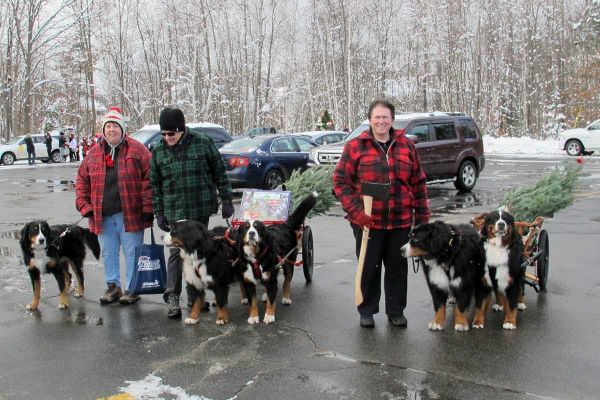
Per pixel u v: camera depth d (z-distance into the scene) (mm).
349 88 42719
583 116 41500
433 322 5391
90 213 6449
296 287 6957
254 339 5215
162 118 5840
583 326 5363
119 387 4258
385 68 48938
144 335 5391
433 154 14539
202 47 43281
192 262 5531
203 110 40094
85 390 4219
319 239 9742
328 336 5250
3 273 7801
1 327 5656
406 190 5387
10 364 4727
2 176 23141
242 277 5699
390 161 5301
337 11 47281
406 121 14547
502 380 4234
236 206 13273
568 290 6496
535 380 4223
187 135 5988
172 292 5957
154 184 6129
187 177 5965
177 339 5266
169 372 4508
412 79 51812
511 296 5293
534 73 48625
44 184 19578
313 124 45531
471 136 15508
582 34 46719
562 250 8359
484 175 19281
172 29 44156
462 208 12344
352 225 5715
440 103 50625
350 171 5426
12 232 10711
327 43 48844
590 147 27828
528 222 6527
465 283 5215
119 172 6305
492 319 5652
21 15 38656
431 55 47688
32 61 41031
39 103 53000
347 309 6070
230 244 5773
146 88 48375
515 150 32500
